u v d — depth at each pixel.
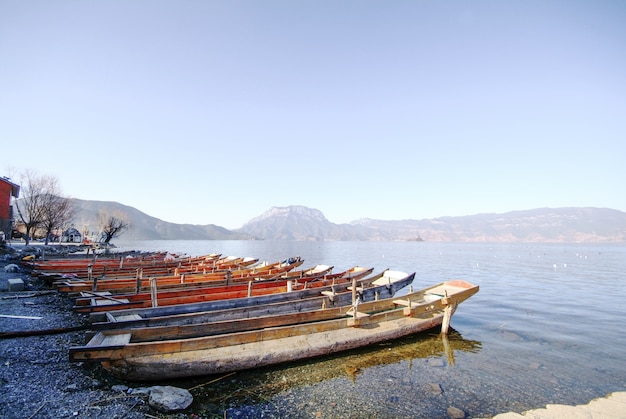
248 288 16.83
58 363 8.97
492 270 47.25
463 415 7.96
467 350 12.51
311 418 7.55
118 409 7.10
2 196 41.56
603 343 13.75
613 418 7.90
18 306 14.66
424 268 50.69
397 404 8.34
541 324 16.70
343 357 11.16
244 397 8.32
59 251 45.09
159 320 10.70
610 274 41.94
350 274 22.33
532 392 9.30
